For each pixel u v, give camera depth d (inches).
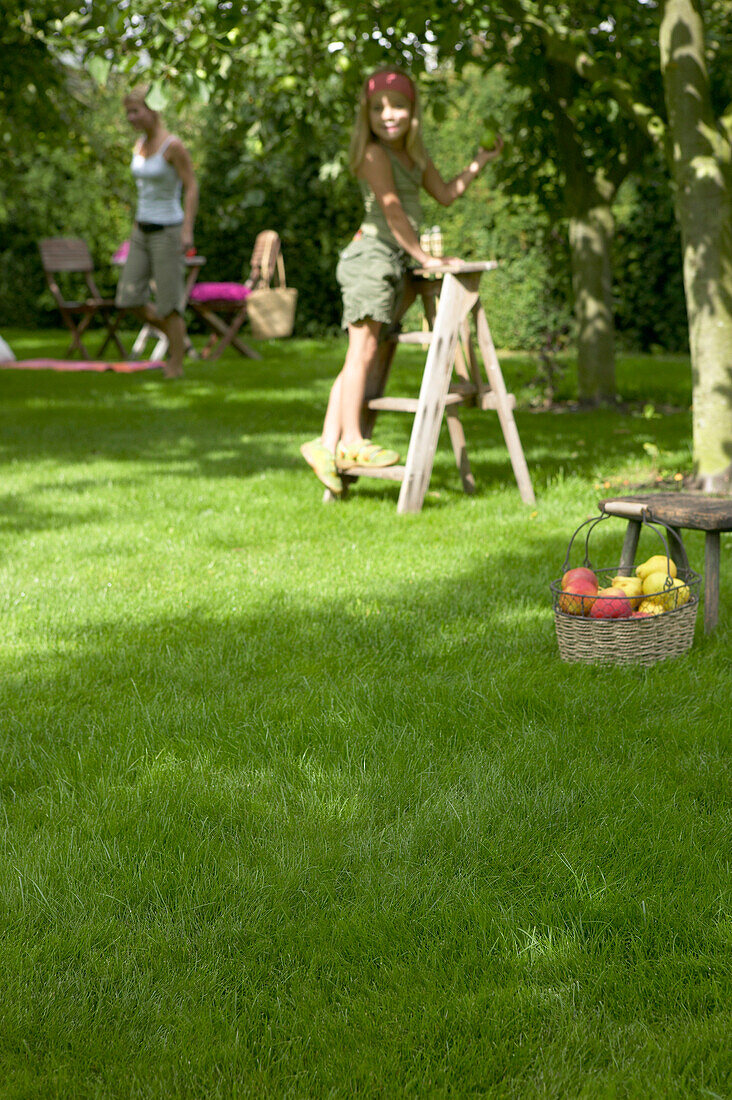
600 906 76.6
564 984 69.0
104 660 129.4
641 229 528.7
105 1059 63.5
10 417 339.9
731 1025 65.0
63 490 231.6
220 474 251.9
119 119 646.5
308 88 308.7
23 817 91.0
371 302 208.7
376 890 79.4
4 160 455.5
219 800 92.9
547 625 140.6
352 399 216.7
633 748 102.5
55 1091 61.0
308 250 641.0
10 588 158.9
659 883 79.4
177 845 85.5
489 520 200.8
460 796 93.7
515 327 545.0
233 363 508.7
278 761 100.3
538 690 115.5
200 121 676.7
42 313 730.8
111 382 431.8
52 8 252.7
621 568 142.5
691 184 225.3
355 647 133.4
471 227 567.2
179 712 112.1
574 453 276.8
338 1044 64.0
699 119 224.5
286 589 158.7
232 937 74.5
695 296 227.8
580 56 253.6
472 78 566.6
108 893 79.7
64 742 106.7
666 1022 66.1
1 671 126.6
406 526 198.4
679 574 142.7
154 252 423.8
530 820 89.4
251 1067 62.8
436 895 79.1
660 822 88.2
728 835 86.4
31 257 710.5
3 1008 67.4
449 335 207.8
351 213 624.4
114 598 154.5
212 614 147.2
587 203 362.3
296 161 331.0
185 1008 67.7
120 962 71.9
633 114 245.6
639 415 350.6
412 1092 60.8
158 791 94.3
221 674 123.5
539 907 77.0
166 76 220.7
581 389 380.2
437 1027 65.2
